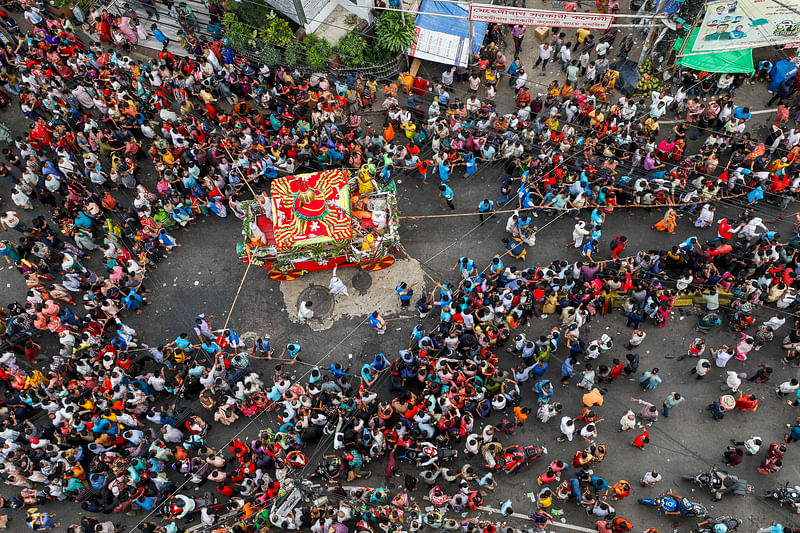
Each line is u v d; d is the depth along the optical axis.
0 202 30.30
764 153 27.91
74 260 26.73
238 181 28.78
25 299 28.06
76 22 35.16
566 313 24.44
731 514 21.70
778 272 24.14
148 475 22.83
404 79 30.92
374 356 25.78
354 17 32.38
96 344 25.72
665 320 24.81
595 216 25.69
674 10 28.86
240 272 28.11
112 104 30.33
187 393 24.78
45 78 31.38
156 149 29.00
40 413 24.88
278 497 21.62
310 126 30.12
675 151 27.81
